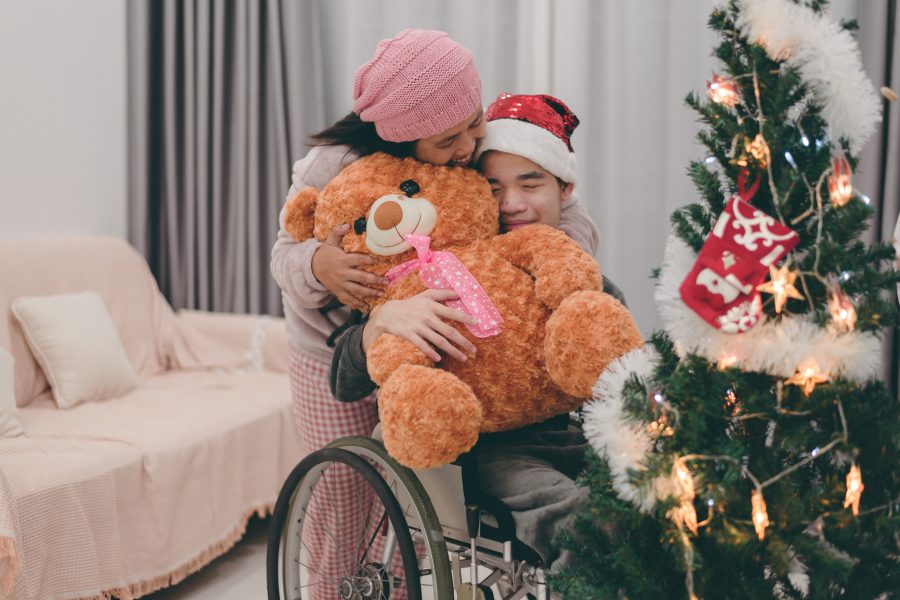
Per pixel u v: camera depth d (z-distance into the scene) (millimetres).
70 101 2871
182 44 3098
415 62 1234
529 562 1214
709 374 1033
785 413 1011
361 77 1297
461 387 1142
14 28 2646
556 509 1150
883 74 2279
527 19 2752
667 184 2621
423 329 1187
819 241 981
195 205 3105
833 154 1017
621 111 2652
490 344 1217
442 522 1282
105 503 1840
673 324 1022
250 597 2057
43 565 1690
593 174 2723
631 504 1077
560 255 1235
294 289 1426
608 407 1068
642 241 2662
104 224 3041
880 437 1027
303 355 1616
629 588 1058
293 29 2912
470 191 1316
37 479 1718
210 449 2154
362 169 1348
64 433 2055
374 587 1445
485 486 1246
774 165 1014
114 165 3080
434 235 1297
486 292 1238
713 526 1035
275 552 1515
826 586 1047
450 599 1229
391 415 1129
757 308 971
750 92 1037
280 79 2939
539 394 1233
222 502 2189
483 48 2807
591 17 2680
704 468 1012
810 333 965
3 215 2635
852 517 1029
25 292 2465
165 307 2975
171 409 2338
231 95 3066
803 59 989
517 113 1360
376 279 1322
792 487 1078
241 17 2959
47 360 2393
